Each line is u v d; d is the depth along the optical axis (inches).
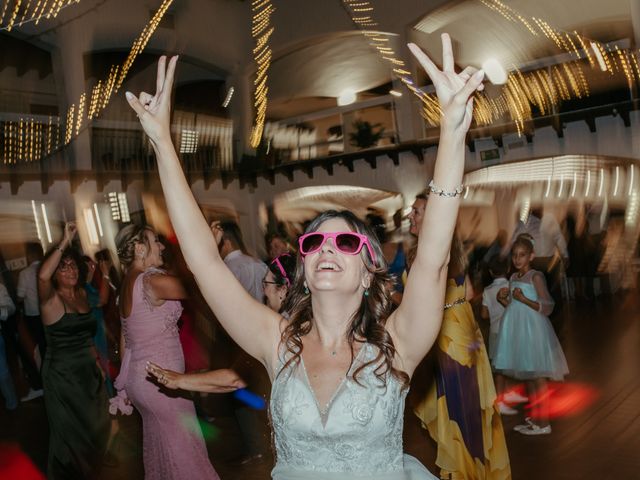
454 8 615.5
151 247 155.6
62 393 186.2
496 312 247.8
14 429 268.4
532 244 228.2
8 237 506.6
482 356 178.4
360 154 653.3
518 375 219.1
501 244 483.2
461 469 171.3
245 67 685.3
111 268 336.8
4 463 226.4
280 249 322.7
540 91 587.5
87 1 561.6
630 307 481.4
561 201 582.2
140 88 608.7
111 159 569.6
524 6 584.7
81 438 187.6
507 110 605.9
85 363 190.1
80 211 546.3
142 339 150.3
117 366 280.1
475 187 615.5
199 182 654.5
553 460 193.3
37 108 539.5
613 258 556.1
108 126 573.6
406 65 645.9
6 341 325.4
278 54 692.1
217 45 666.2
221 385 131.0
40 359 322.0
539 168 593.3
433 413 176.2
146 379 148.6
